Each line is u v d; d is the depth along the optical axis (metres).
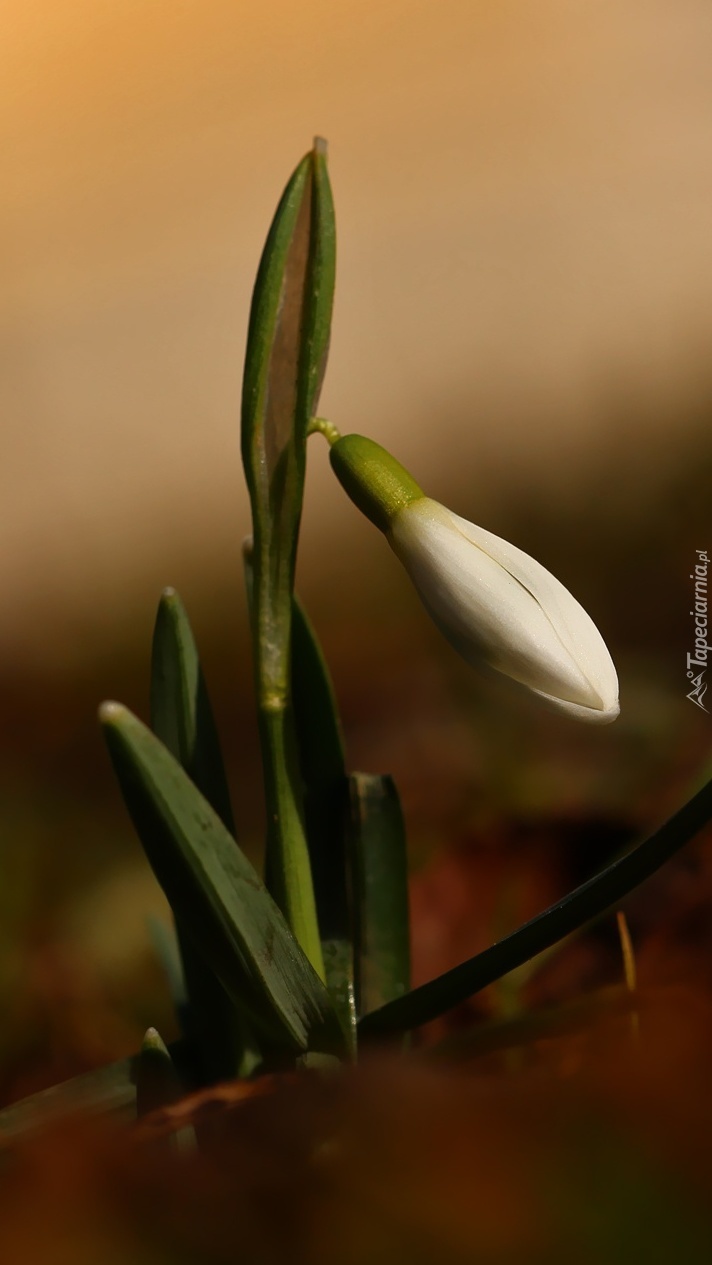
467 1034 0.28
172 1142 0.26
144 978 0.35
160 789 0.27
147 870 0.37
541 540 0.51
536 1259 0.17
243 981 0.28
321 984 0.28
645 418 0.59
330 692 0.30
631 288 0.71
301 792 0.29
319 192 0.28
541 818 0.35
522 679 0.28
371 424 0.72
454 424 0.67
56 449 0.82
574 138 0.79
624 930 0.29
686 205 0.74
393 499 0.29
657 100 0.78
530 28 0.82
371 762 0.39
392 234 0.81
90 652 0.61
